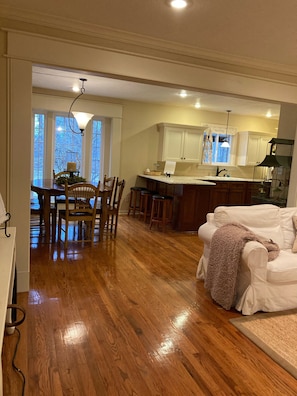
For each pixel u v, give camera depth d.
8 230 2.23
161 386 1.85
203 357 2.14
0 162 2.74
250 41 2.96
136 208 6.96
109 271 3.58
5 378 1.85
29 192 2.86
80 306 2.74
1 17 2.56
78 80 5.05
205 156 7.44
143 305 2.83
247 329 2.50
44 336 2.27
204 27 2.71
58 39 2.72
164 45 3.06
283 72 3.63
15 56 2.62
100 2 2.38
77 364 2.00
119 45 2.94
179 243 4.86
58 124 6.47
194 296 3.07
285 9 2.33
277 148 4.89
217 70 3.34
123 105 6.61
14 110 2.70
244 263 2.71
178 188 5.62
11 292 1.91
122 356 2.10
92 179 6.89
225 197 6.64
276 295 2.80
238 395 1.81
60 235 4.62
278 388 1.88
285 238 3.37
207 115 7.35
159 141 6.96
